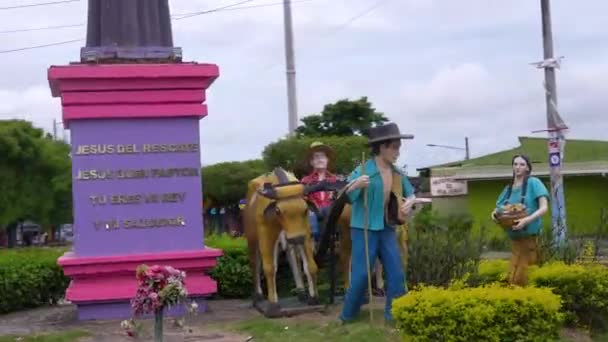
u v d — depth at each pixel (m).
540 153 37.19
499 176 33.88
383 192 9.98
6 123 49.38
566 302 9.90
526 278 10.06
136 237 12.18
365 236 9.95
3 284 13.05
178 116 12.35
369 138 10.19
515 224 9.95
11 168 48.97
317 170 12.46
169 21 12.91
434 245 11.28
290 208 10.97
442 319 7.96
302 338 9.62
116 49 12.37
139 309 8.38
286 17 27.00
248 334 10.20
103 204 12.11
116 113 12.12
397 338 9.12
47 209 50.75
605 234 14.24
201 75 12.31
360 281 10.02
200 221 12.41
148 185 12.27
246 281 14.00
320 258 11.56
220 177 33.12
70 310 13.18
